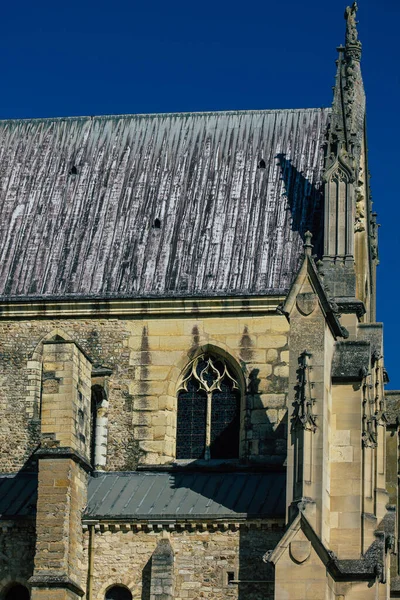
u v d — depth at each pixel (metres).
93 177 98.56
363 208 96.69
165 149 99.31
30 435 91.38
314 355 80.38
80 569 82.50
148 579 81.94
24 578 82.81
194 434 90.50
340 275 87.81
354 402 82.00
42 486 81.75
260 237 93.81
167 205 96.31
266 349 90.31
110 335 92.00
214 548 81.44
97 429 90.25
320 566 76.50
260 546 80.94
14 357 92.69
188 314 91.50
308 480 78.44
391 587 89.88
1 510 84.62
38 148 100.94
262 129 99.50
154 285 92.50
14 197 98.50
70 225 96.38
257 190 96.12
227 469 88.44
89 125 101.62
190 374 91.38
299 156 97.56
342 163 89.75
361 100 95.50
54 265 94.62
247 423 89.12
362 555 79.88
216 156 98.38
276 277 91.62
